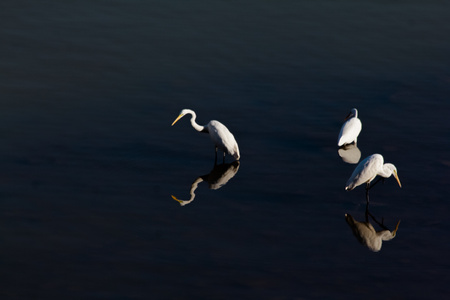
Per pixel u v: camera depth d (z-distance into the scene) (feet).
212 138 86.12
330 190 78.95
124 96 102.12
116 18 130.11
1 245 65.16
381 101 102.73
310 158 86.38
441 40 125.70
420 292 60.39
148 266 63.00
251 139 91.09
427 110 99.86
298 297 59.16
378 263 64.75
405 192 78.48
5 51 114.62
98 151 86.33
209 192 77.92
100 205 73.92
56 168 81.51
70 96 101.14
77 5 135.44
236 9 136.36
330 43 123.13
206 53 117.39
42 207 72.74
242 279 61.57
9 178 78.48
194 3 138.41
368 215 73.67
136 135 91.20
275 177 81.71
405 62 116.67
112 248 65.72
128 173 81.41
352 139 88.48
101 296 58.39
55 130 91.09
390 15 136.67
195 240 67.87
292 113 98.53
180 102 100.89
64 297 58.03
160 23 128.57
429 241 68.59
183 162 84.94
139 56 115.44
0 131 89.71
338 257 65.67
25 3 134.92
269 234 69.46
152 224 70.59
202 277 61.62
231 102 101.35
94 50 116.88
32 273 61.16
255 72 111.24
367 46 122.52
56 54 114.73
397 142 90.63
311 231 70.33
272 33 126.11
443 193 78.13
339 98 103.55
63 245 65.82
